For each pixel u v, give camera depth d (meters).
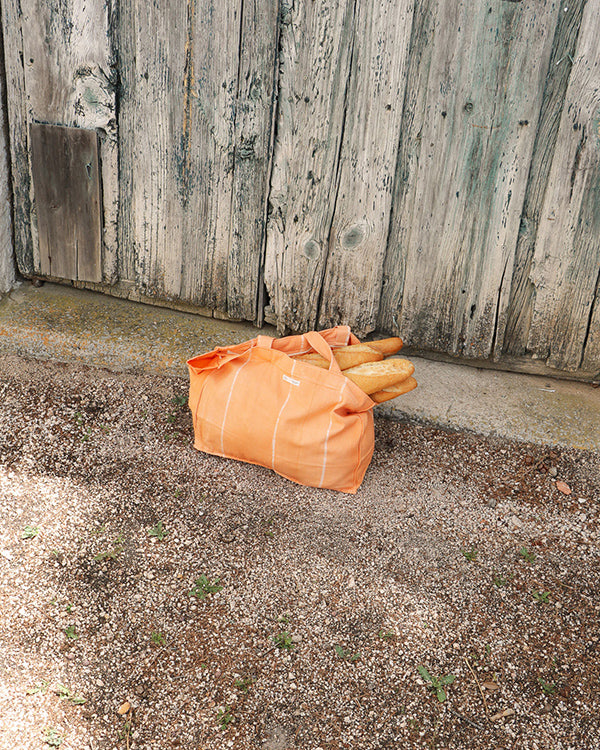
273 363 2.67
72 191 3.37
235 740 1.83
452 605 2.26
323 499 2.65
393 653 2.09
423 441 2.99
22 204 3.47
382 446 2.96
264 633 2.12
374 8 2.75
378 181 3.02
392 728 1.90
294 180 3.11
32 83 3.21
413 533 2.53
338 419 2.57
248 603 2.20
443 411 3.08
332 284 3.26
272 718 1.90
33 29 3.12
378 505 2.64
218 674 1.99
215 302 3.48
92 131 3.22
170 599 2.19
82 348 3.29
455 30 2.73
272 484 2.70
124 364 3.28
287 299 3.35
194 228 3.34
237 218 3.26
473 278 3.11
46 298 3.59
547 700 2.00
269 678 1.99
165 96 3.12
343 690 1.98
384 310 3.30
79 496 2.55
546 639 2.17
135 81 3.14
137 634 2.08
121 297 3.63
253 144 3.10
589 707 1.98
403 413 3.08
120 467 2.71
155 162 3.26
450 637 2.15
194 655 2.04
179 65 3.05
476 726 1.92
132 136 3.25
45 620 2.08
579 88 2.72
